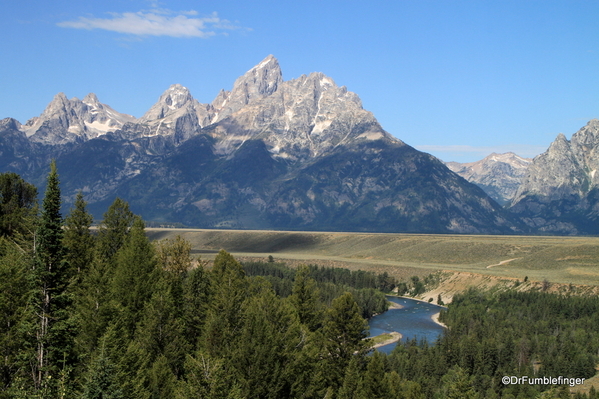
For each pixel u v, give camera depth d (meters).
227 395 50.09
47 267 48.03
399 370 111.94
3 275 48.69
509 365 114.44
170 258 100.00
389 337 155.38
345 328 83.94
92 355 50.25
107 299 60.09
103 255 85.69
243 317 68.38
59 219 49.28
